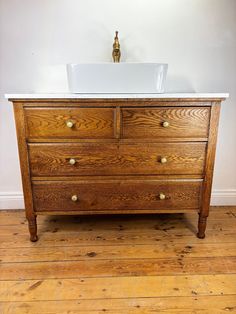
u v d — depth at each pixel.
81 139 1.31
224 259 1.34
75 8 1.56
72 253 1.39
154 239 1.51
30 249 1.42
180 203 1.44
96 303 1.07
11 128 1.73
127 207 1.44
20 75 1.65
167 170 1.38
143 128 1.31
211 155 1.36
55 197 1.40
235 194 1.90
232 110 1.75
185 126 1.31
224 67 1.67
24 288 1.15
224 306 1.06
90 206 1.43
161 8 1.58
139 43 1.63
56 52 1.63
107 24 1.59
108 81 1.34
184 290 1.14
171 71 1.68
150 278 1.21
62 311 1.03
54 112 1.27
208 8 1.58
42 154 1.33
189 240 1.50
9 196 1.85
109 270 1.26
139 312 1.03
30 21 1.57
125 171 1.37
